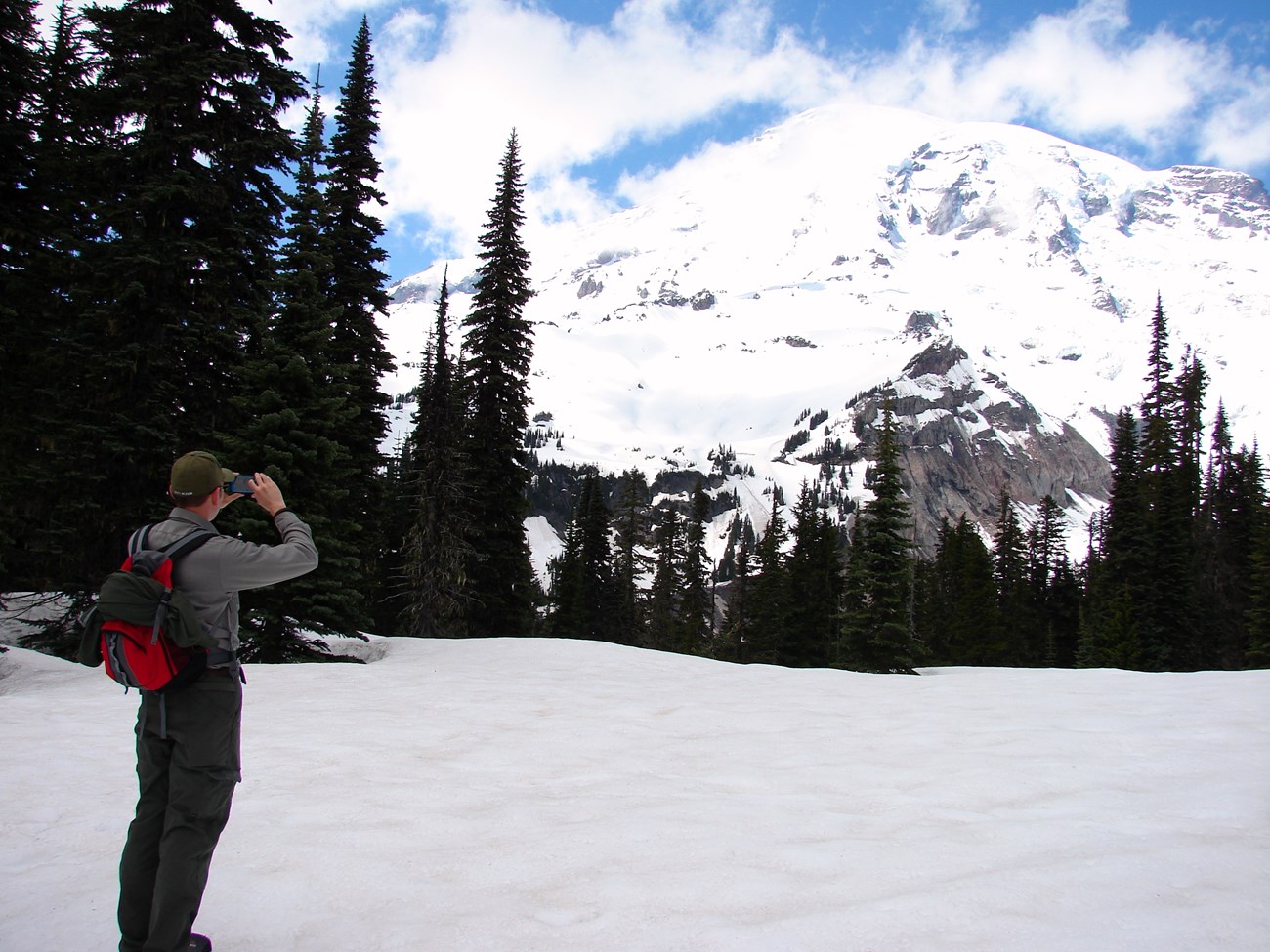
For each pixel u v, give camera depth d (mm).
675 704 10789
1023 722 9141
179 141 16438
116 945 3479
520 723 9195
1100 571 49875
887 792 6137
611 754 7590
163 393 16547
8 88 16578
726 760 7348
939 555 69188
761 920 3592
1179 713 9336
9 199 16750
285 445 16656
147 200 15891
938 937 3320
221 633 3432
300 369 17062
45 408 17203
